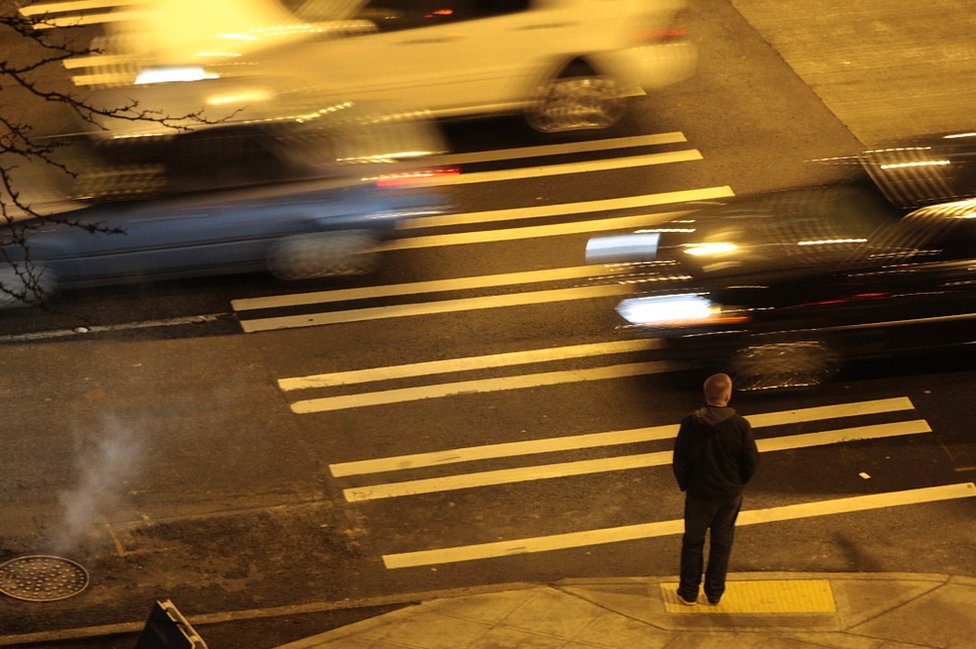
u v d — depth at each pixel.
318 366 18.88
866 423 17.81
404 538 15.99
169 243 19.84
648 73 24.44
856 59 27.58
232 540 15.93
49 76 25.83
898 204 18.53
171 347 19.20
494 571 15.50
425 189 20.84
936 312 18.00
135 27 23.69
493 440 17.50
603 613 14.51
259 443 17.45
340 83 22.53
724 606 14.63
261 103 20.86
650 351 18.94
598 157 24.14
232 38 22.27
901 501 16.56
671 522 16.23
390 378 18.62
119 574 15.41
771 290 18.03
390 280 20.73
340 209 20.16
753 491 16.70
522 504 16.50
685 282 18.42
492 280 20.77
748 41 28.20
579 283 20.64
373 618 14.59
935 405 18.14
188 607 14.95
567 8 23.36
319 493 16.66
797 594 14.88
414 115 22.33
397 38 22.59
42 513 16.23
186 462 17.11
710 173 23.67
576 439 17.52
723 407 13.67
